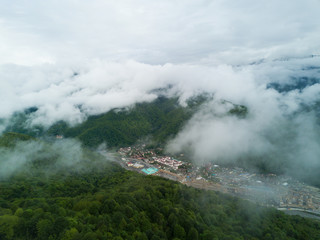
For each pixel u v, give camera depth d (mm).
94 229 78062
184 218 102438
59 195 139000
